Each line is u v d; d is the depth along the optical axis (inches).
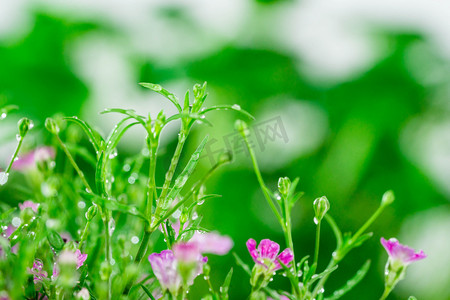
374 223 20.8
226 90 22.5
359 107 22.1
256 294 11.6
